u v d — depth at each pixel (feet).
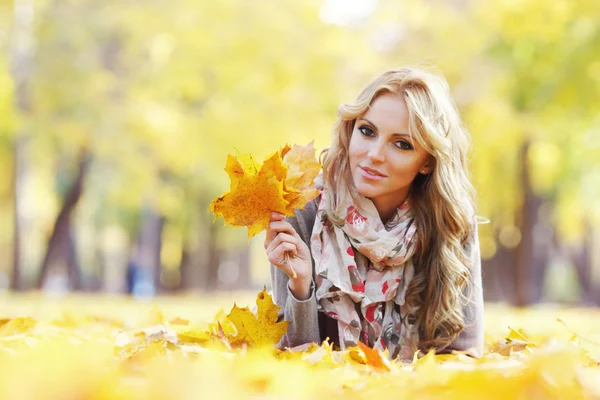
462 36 53.36
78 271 88.94
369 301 9.37
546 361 5.55
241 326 8.62
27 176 77.71
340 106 9.53
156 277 83.35
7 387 4.58
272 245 8.82
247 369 5.67
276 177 8.41
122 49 59.06
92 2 56.24
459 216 9.61
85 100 55.67
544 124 52.60
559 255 103.65
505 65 51.67
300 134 55.77
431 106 9.34
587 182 68.44
